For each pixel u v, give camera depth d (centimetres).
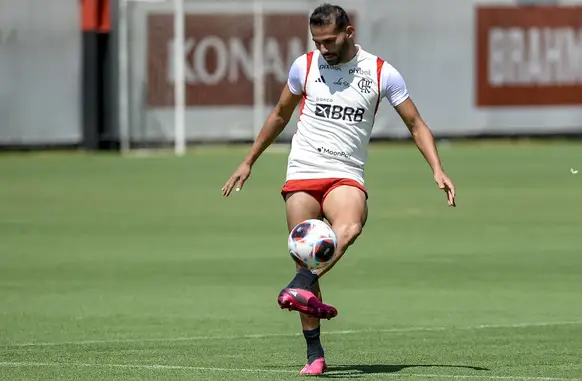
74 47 9581
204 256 4903
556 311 3734
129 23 9631
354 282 4303
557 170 8412
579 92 10631
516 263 4712
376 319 3616
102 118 9869
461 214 6225
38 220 6031
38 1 9475
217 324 3528
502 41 10375
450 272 4512
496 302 3897
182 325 3509
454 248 5103
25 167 8706
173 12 9712
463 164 8819
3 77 9462
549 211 6338
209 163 8969
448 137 10356
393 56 10100
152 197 6981
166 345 3183
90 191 7288
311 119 2764
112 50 9756
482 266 4644
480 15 10288
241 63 9950
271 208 6475
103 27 9644
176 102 9750
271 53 9975
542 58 10494
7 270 4584
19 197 7000
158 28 9700
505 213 6259
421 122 2759
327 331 3425
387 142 10556
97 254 4969
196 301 3925
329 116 2744
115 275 4462
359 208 2708
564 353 3053
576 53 10575
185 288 4181
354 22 9981
